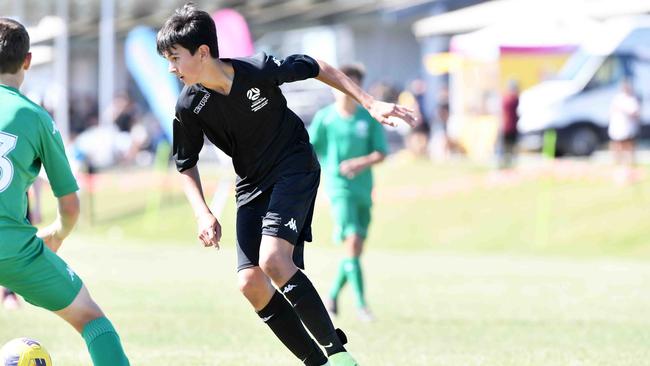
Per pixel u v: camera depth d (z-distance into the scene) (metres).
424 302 38.50
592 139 87.75
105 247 65.06
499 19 95.50
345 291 42.56
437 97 103.12
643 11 88.50
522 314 34.91
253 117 18.92
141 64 65.19
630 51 87.75
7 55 16.75
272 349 27.12
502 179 74.19
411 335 30.17
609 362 24.91
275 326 19.64
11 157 16.20
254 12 123.50
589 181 71.31
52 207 79.00
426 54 109.94
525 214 67.56
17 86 17.03
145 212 79.69
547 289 42.53
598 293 40.91
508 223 66.94
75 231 77.81
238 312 35.16
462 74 94.62
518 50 88.62
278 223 18.73
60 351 26.64
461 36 92.50
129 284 43.94
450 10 106.25
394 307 37.03
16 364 18.22
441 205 71.56
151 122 107.62
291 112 19.84
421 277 47.94
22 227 16.34
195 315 34.25
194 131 19.45
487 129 90.06
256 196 19.48
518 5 94.94
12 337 29.22
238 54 62.41
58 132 16.98
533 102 88.44
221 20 63.03
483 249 64.44
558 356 25.95
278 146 19.34
